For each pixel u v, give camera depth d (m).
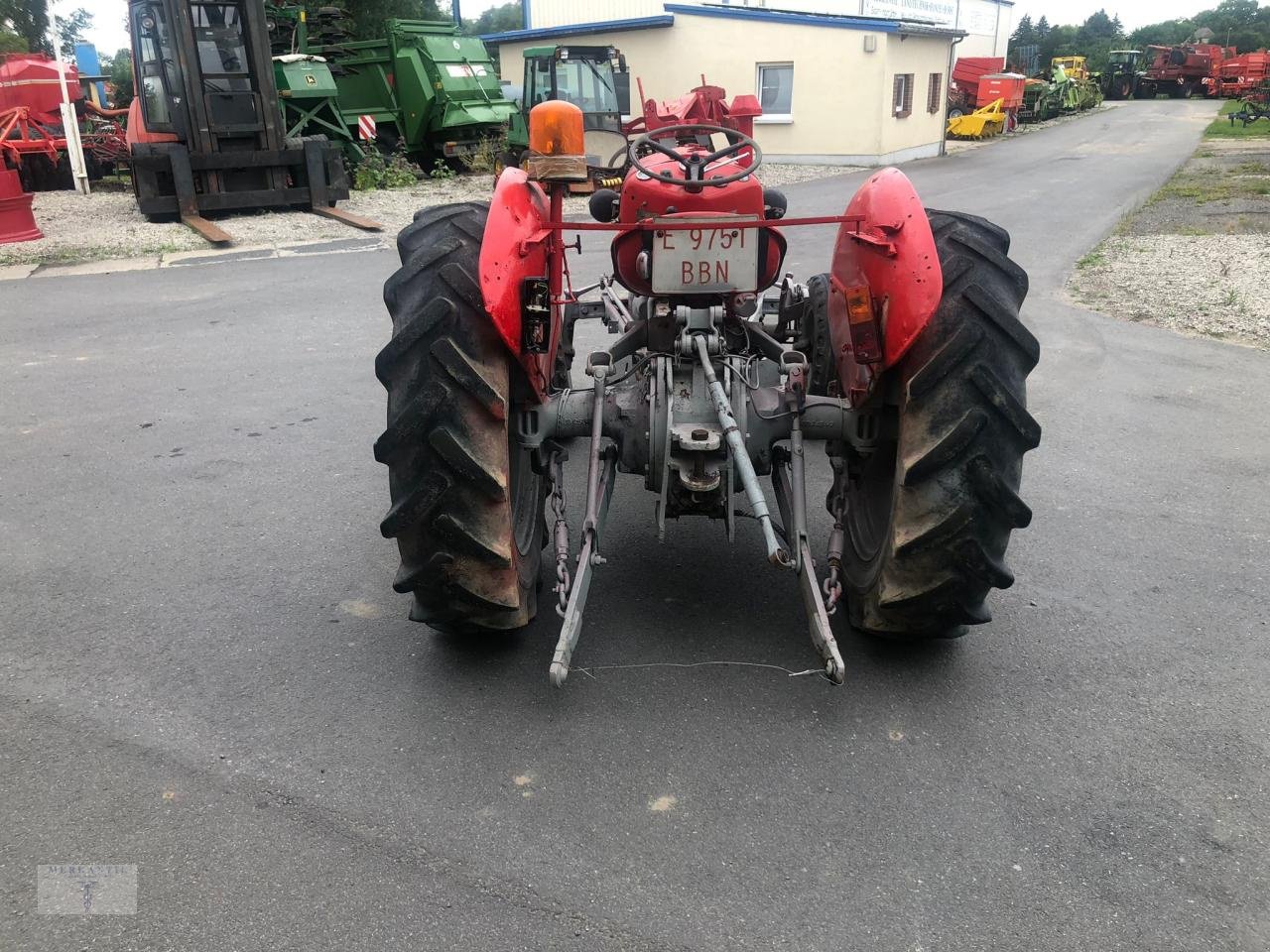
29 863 2.46
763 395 3.37
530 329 2.94
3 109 19.23
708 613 3.64
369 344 7.55
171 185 13.65
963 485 2.83
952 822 2.59
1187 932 2.25
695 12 22.81
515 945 2.21
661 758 2.84
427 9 32.56
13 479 4.99
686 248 3.35
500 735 2.95
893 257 2.92
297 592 3.83
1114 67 54.88
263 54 13.62
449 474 2.86
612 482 3.40
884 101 21.95
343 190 14.72
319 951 2.21
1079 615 3.62
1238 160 21.00
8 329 8.15
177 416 5.93
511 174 3.20
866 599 3.24
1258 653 3.38
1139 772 2.78
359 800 2.68
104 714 3.06
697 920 2.28
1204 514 4.49
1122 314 8.22
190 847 2.51
